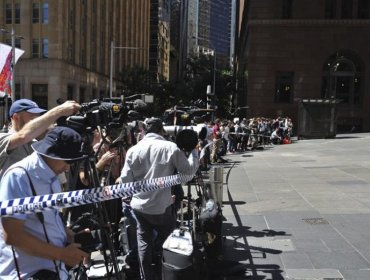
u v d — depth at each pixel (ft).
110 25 229.25
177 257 13.16
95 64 204.44
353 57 137.18
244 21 211.61
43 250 8.07
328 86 138.10
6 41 167.94
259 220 24.20
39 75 165.07
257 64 138.92
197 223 17.84
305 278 15.96
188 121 20.49
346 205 27.71
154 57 384.27
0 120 136.67
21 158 11.22
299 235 21.24
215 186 20.22
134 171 14.78
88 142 11.77
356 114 136.87
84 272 11.51
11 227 7.75
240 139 75.72
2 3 166.91
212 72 211.41
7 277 8.31
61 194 8.24
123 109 13.38
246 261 17.72
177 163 14.64
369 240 20.35
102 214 11.66
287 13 137.69
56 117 9.77
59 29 163.94
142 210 14.65
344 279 15.83
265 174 44.14
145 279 14.87
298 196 31.12
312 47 137.08
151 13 384.27
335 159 58.54
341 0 135.23
